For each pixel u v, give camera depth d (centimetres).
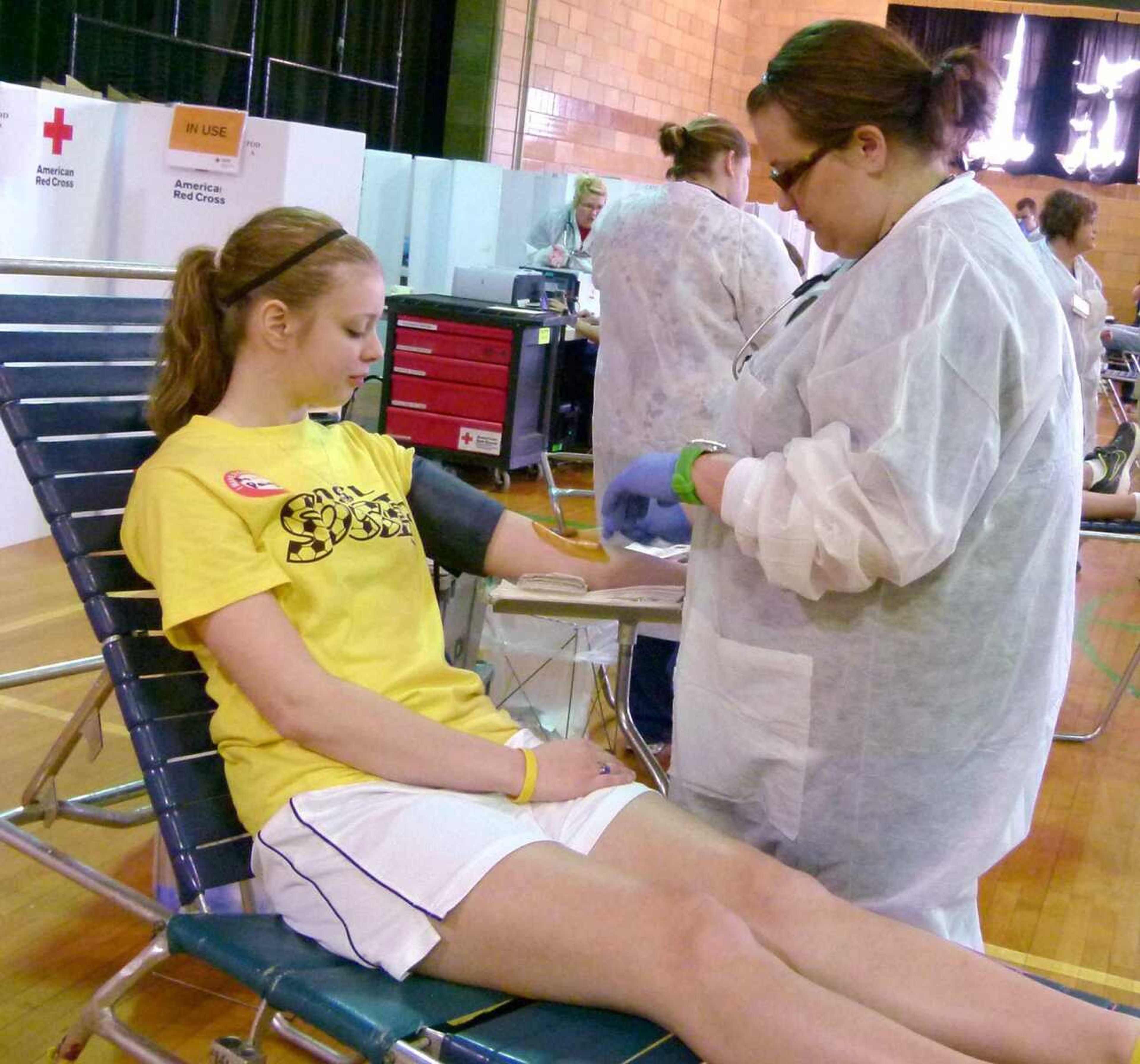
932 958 139
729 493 146
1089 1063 130
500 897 135
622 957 129
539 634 275
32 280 425
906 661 146
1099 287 534
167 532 151
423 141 839
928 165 146
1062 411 147
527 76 856
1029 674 150
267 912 162
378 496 170
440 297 607
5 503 439
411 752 148
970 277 136
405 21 795
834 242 152
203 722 172
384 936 138
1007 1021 134
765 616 152
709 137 285
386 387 598
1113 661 457
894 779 150
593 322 622
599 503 304
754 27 1209
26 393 191
